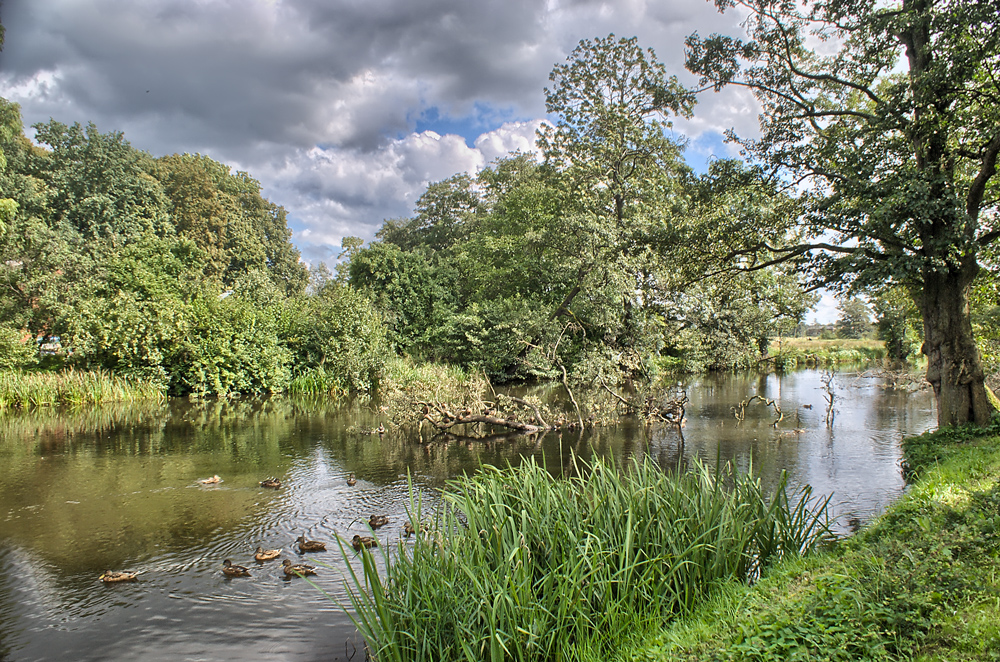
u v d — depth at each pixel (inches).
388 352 1199.6
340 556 321.7
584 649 185.2
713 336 964.0
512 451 589.9
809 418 790.5
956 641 138.6
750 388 1185.4
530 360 1078.4
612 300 927.7
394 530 359.9
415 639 182.7
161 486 457.7
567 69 1075.9
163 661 223.1
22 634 244.1
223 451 585.9
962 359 513.0
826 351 2030.0
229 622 252.5
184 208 2084.2
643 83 1040.2
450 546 216.5
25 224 1191.6
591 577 201.8
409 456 565.9
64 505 411.5
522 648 181.6
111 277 1023.0
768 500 385.7
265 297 1344.7
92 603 271.0
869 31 543.5
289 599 273.0
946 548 189.0
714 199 608.7
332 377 1103.6
